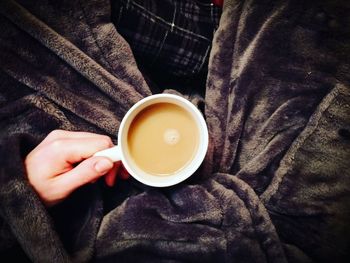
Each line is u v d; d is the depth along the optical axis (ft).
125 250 0.97
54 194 0.88
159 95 0.93
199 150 0.96
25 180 0.85
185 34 1.14
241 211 0.96
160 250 0.97
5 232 0.90
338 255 1.01
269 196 1.03
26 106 0.95
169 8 1.12
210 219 0.95
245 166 1.05
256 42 1.03
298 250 1.01
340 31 0.95
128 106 1.04
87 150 0.89
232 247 0.95
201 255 0.96
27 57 0.96
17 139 0.91
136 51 1.15
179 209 0.96
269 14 1.02
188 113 0.98
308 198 1.01
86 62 0.99
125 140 0.91
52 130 0.99
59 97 0.98
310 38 0.98
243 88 1.06
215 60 1.10
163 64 1.20
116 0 1.05
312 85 0.99
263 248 0.97
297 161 1.00
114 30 1.03
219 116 1.11
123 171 1.01
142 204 0.96
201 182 1.02
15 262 1.00
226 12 1.07
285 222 1.05
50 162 0.88
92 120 1.02
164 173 0.96
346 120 0.94
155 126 0.98
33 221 0.85
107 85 1.01
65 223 1.00
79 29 1.00
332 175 0.98
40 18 0.97
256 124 1.07
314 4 0.97
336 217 0.99
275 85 1.04
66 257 0.87
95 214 0.99
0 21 0.93
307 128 0.99
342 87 0.95
